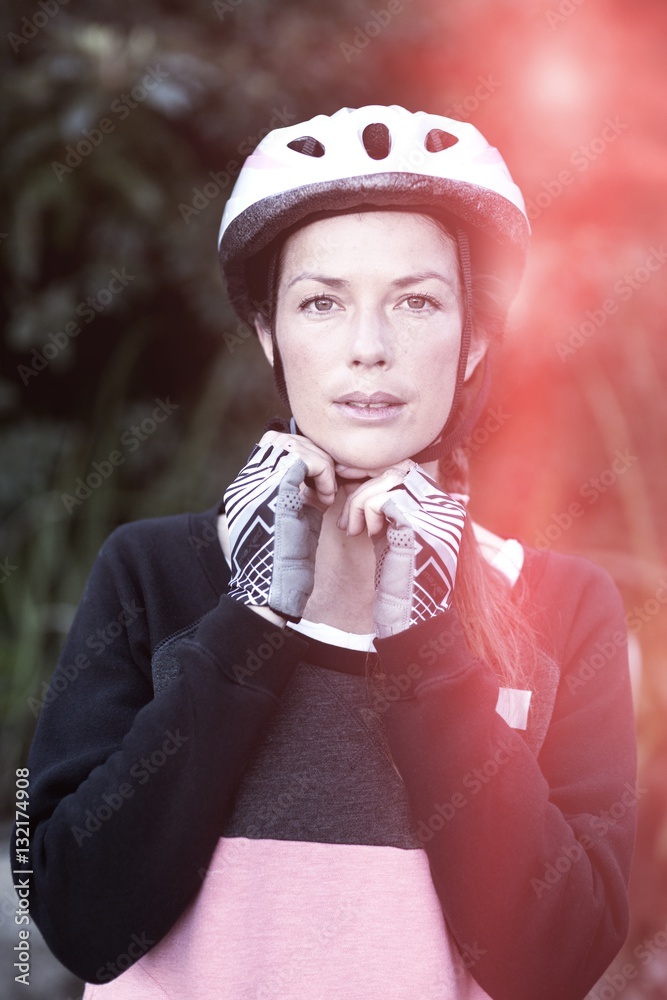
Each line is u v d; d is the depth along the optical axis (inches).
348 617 68.8
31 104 159.6
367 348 63.0
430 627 61.7
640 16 168.9
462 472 77.8
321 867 63.2
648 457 165.6
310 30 170.9
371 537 65.0
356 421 64.7
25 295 171.8
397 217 64.4
